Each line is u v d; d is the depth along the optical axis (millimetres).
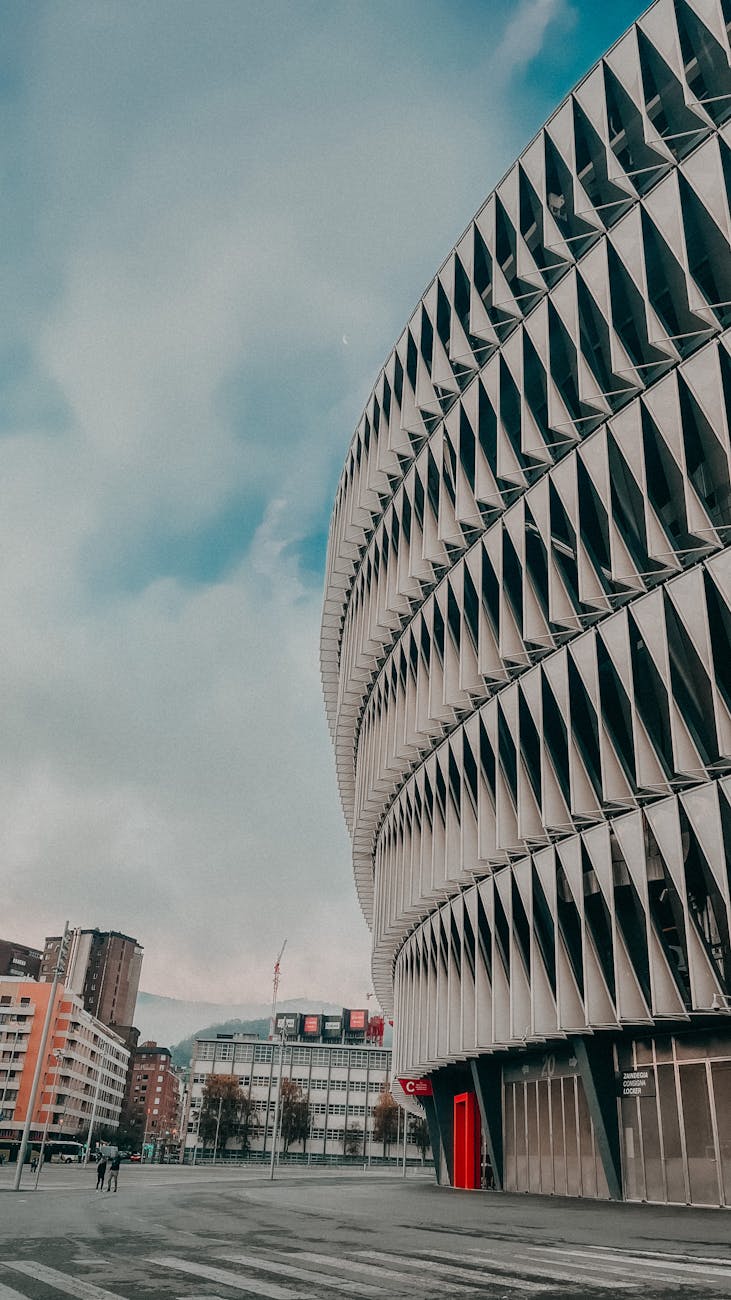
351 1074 140625
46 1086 116125
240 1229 14398
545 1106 29688
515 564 30484
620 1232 13820
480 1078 32906
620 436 25812
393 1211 19438
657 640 23984
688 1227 14953
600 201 27172
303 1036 160750
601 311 26484
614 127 26516
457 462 33406
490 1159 32562
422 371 36281
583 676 26516
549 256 29016
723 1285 8031
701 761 22469
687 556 23625
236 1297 7250
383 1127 135625
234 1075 134750
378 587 41281
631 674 24734
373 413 42219
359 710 48188
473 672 32062
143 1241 12273
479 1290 7656
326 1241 12250
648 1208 20953
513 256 30703
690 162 24219
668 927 23734
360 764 47344
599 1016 24469
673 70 24531
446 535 33812
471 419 32969
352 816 59531
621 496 25750
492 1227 14766
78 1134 127000
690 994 22609
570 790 26656
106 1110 151125
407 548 38094
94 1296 7301
